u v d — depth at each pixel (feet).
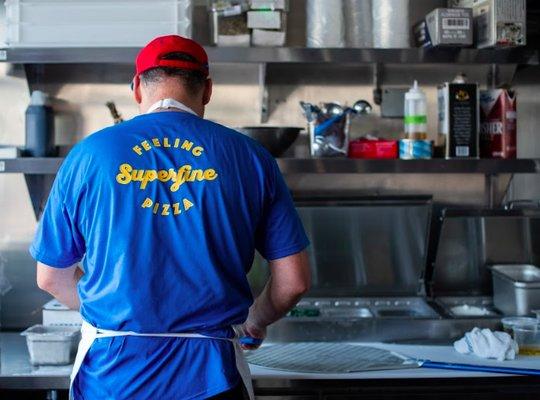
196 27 10.64
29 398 8.80
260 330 6.82
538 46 10.60
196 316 5.65
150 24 9.44
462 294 11.00
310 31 10.03
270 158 6.12
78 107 10.73
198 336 5.67
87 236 5.71
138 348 5.61
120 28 9.47
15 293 10.81
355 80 10.92
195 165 5.74
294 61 9.68
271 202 6.08
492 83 11.13
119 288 5.55
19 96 10.67
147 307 5.55
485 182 11.16
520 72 11.13
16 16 9.43
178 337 5.64
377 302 10.69
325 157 9.90
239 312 5.82
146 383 5.62
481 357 8.82
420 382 8.09
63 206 5.78
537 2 10.32
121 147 5.70
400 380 8.11
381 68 10.86
